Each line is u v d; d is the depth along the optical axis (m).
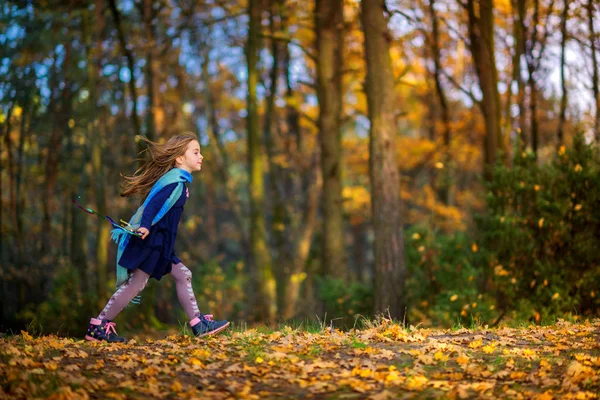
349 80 21.06
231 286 18.64
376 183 10.95
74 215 20.55
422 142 20.86
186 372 4.51
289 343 5.44
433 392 4.18
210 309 18.33
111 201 20.59
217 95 26.14
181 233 23.39
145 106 21.86
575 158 9.36
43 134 18.64
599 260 9.10
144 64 19.73
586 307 9.08
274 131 23.83
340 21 17.20
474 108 18.83
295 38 19.80
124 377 4.30
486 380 4.50
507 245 9.39
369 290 12.02
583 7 13.34
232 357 4.97
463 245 10.98
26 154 18.81
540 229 9.39
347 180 28.36
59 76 18.19
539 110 16.14
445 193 20.69
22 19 16.72
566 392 4.24
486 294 10.05
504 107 16.42
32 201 19.67
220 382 4.34
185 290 5.76
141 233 5.34
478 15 14.01
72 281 15.67
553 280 9.09
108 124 20.98
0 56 16.58
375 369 4.64
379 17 11.12
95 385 4.06
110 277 19.64
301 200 25.14
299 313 18.77
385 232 10.82
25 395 3.76
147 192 5.66
